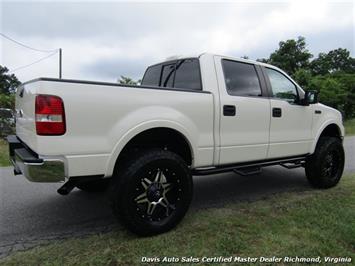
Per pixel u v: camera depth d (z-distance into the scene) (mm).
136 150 3059
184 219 3436
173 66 4055
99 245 2828
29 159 2580
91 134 2664
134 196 2861
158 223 3010
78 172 2627
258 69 4098
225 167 3697
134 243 2848
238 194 4484
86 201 4176
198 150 3355
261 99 3955
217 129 3504
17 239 2988
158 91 3041
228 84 3693
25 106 3004
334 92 23578
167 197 3131
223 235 2988
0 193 4559
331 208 3686
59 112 2510
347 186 4887
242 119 3727
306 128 4559
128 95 2844
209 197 4344
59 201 4176
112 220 3480
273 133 4113
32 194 4504
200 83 3562
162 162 2986
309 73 24938
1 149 8898
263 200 4145
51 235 3074
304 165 4789
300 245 2766
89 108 2637
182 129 3172
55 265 2494
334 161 4895
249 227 3176
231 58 3814
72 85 2574
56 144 2527
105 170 2746
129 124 2824
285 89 4418
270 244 2793
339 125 5141
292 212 3584
